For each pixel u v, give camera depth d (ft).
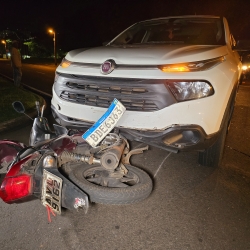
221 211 9.74
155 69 9.34
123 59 9.89
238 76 12.43
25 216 9.29
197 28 14.87
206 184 11.46
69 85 10.87
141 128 9.50
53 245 8.07
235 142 16.38
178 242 8.26
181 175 12.10
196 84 9.24
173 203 10.13
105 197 8.16
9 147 10.82
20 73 34.19
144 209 9.77
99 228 8.79
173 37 15.14
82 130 11.05
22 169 8.05
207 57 9.87
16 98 26.94
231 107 11.88
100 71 9.96
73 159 8.57
